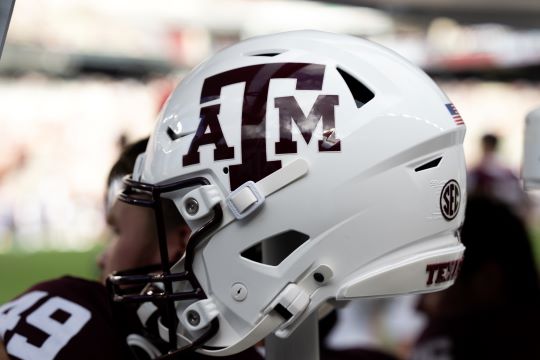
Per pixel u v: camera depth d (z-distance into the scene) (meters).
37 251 7.43
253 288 0.92
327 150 0.90
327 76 0.93
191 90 0.98
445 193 0.95
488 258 1.79
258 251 1.03
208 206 0.92
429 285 0.94
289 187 0.90
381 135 0.92
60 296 1.13
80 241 7.81
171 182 0.95
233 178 0.91
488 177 5.09
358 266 0.91
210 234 0.93
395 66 0.97
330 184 0.90
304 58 0.95
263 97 0.92
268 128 0.91
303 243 0.92
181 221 1.18
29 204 8.22
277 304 0.92
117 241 1.23
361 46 0.98
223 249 0.93
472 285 1.81
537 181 1.07
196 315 0.94
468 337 1.82
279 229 0.91
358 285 0.91
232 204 0.91
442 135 0.95
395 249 0.92
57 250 7.49
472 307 1.83
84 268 6.80
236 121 0.92
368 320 3.23
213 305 0.93
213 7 8.20
